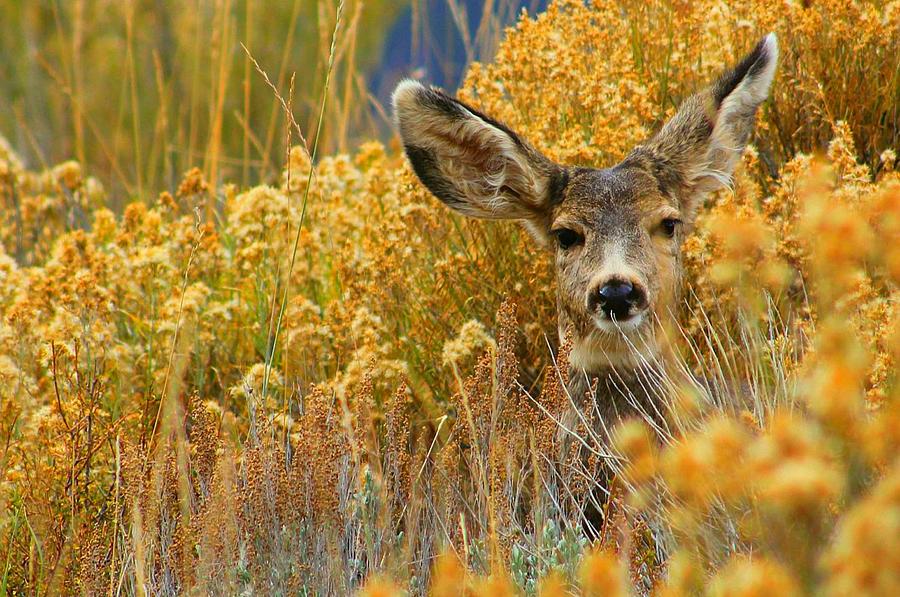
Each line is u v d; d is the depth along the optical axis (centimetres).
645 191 1070
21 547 951
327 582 827
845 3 1234
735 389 888
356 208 1360
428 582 829
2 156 1647
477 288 1225
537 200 1108
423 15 2116
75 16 2456
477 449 863
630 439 580
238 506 855
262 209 1309
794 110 1259
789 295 1052
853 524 467
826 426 531
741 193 1100
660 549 785
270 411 1069
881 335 756
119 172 1862
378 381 1111
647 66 1330
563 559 788
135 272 1276
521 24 1331
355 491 890
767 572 492
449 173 1140
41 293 1220
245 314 1267
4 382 1089
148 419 1053
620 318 999
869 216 639
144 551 851
